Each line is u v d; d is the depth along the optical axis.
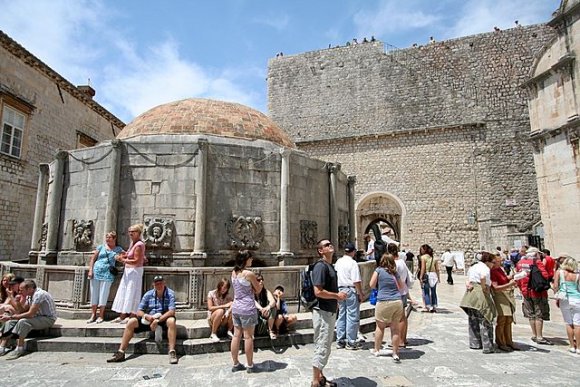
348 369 5.91
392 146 30.62
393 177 30.11
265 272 8.29
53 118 21.03
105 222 9.31
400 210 29.53
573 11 15.65
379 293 6.64
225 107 12.70
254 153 10.36
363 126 32.16
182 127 11.31
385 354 6.64
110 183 9.44
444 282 21.61
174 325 6.43
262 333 7.00
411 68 31.62
